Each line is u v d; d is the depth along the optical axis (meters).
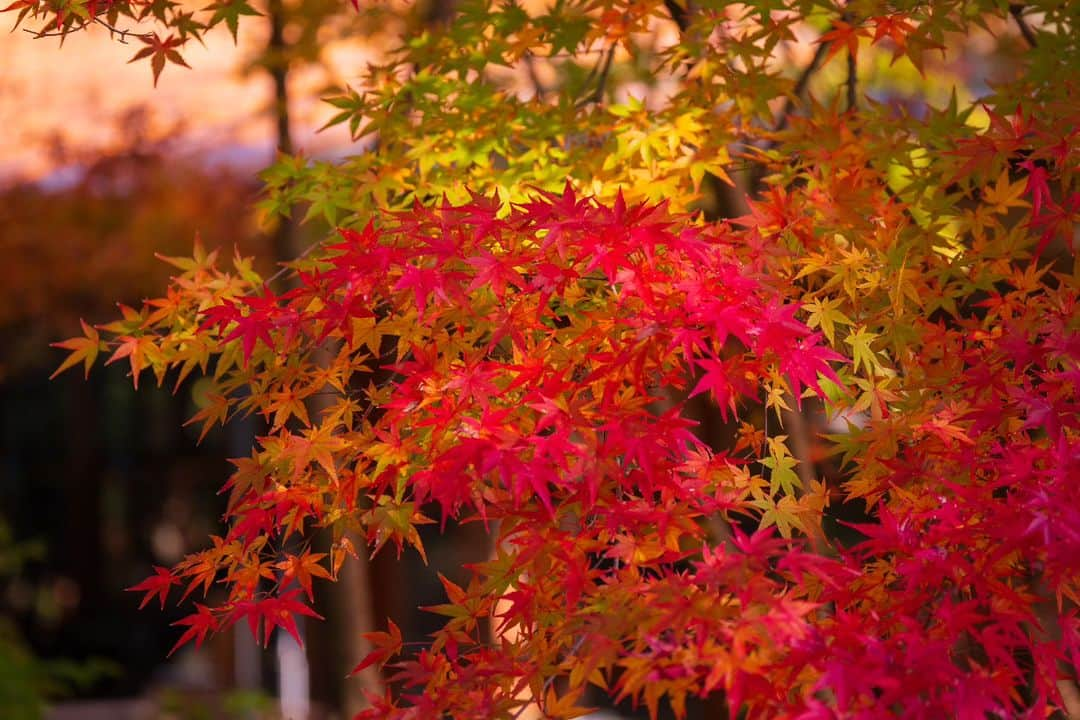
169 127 9.38
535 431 2.23
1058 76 3.01
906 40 2.85
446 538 11.09
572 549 2.34
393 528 2.54
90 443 13.39
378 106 3.29
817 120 3.07
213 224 9.78
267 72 6.01
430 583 10.74
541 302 2.33
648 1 3.16
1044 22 3.12
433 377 2.43
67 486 13.37
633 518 2.29
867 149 2.96
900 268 2.67
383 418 2.51
